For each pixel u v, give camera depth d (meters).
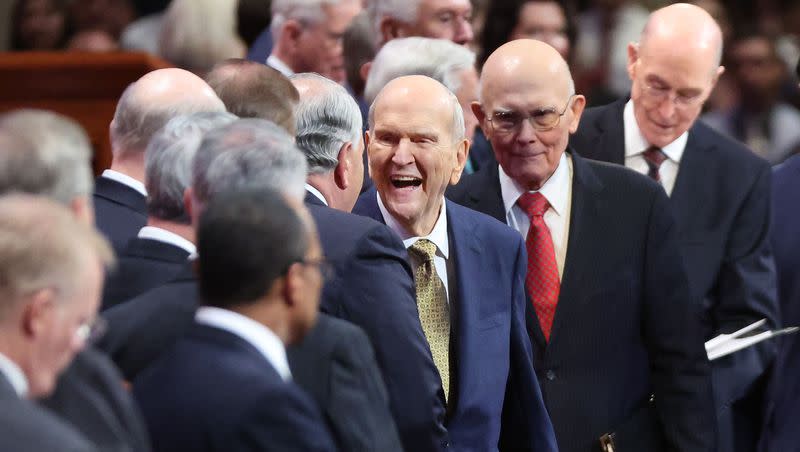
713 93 17.19
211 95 8.01
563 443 8.98
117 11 16.19
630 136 10.55
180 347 5.73
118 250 7.79
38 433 4.85
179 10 13.59
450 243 8.36
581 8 18.00
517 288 8.52
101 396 5.63
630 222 9.20
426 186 8.16
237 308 5.69
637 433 9.14
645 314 9.23
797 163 11.26
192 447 5.50
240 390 5.51
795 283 10.97
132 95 8.02
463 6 12.02
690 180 10.48
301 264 5.73
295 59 12.34
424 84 8.23
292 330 5.81
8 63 10.59
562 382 9.02
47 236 5.12
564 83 8.98
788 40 17.91
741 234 10.44
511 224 9.29
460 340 8.10
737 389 10.34
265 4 13.41
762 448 10.71
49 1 15.95
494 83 8.98
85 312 5.21
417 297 8.16
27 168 6.02
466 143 8.45
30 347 5.12
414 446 7.32
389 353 7.27
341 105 8.03
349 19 12.25
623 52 17.80
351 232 7.43
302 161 6.51
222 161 6.36
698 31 10.15
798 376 10.52
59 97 10.70
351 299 7.30
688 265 10.33
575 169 9.30
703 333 10.33
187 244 7.07
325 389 6.45
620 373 9.14
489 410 8.09
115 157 8.09
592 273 9.10
